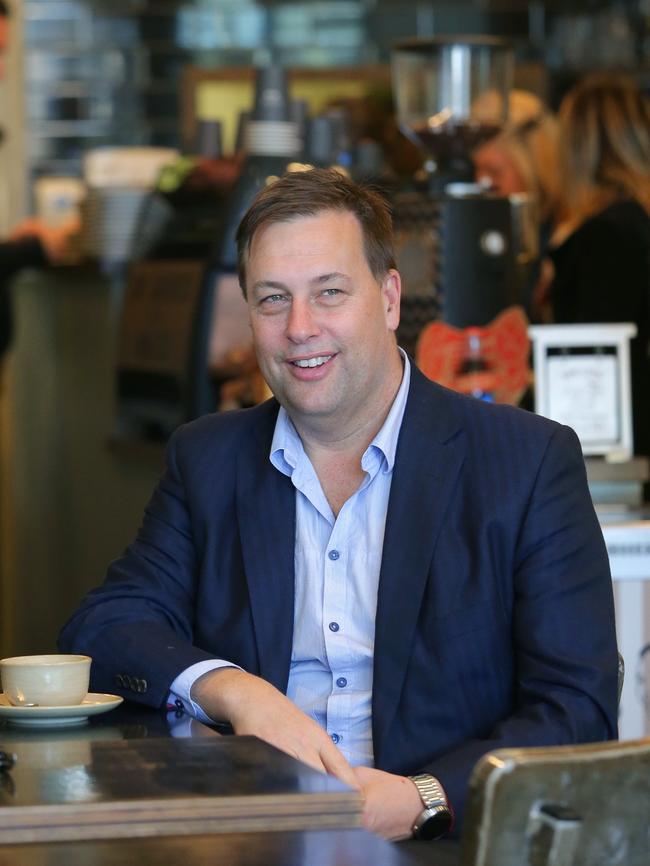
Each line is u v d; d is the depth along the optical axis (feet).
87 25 28.22
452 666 7.93
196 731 7.20
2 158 26.43
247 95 28.43
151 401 17.33
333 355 8.05
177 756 6.20
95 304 19.57
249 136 15.65
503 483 8.09
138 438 17.95
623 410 12.66
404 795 7.27
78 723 7.44
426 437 8.28
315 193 8.09
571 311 15.11
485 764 4.99
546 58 27.63
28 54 28.17
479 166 16.99
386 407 8.38
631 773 5.11
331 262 7.98
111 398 19.03
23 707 7.28
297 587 8.40
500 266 12.39
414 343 12.40
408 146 18.60
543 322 16.21
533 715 7.67
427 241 12.30
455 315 12.28
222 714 7.64
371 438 8.36
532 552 8.00
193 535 8.82
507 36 27.73
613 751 5.10
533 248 13.34
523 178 16.97
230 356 15.49
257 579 8.38
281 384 8.18
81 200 19.61
